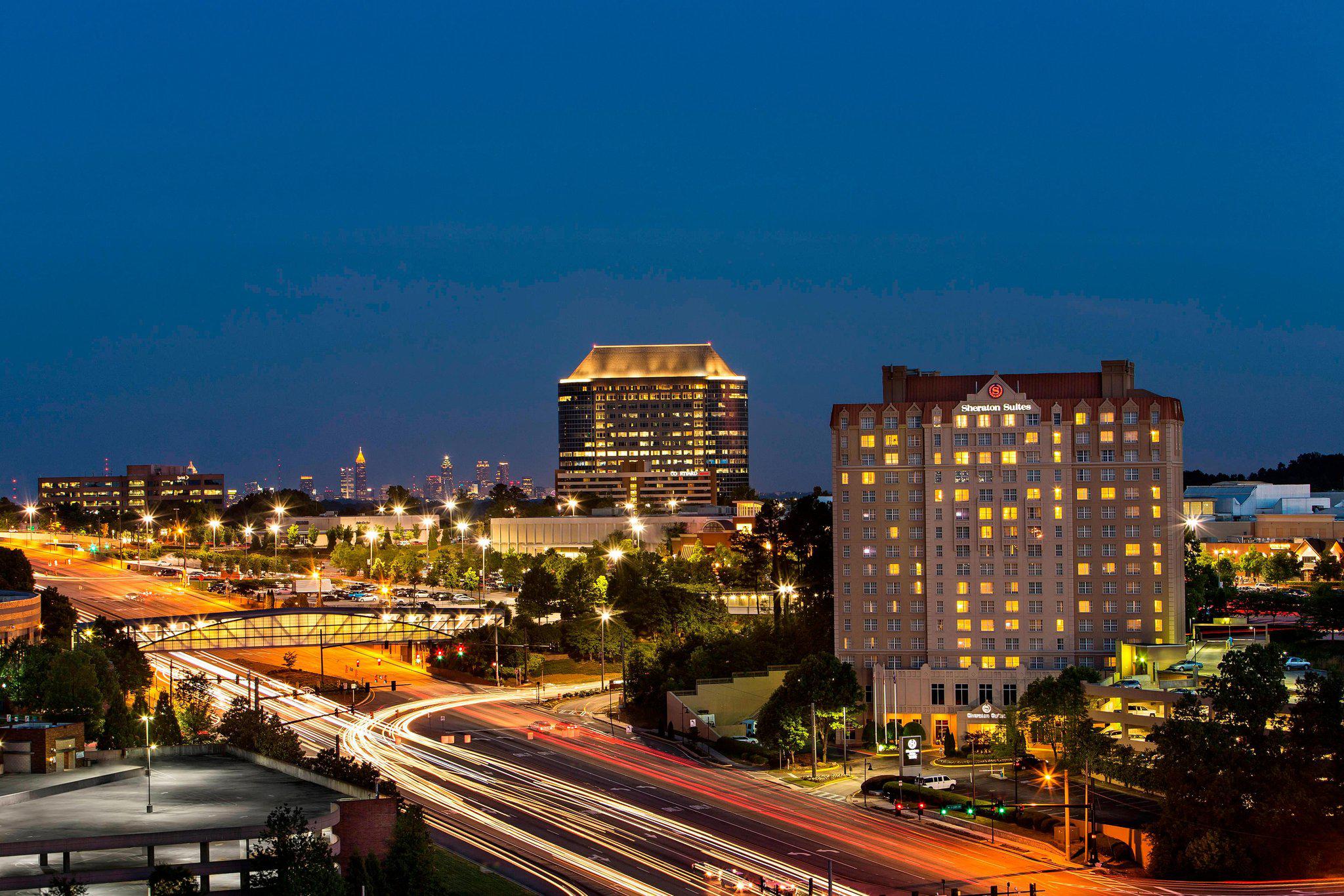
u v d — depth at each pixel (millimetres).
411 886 115812
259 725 157500
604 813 172500
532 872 144000
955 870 148125
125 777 136500
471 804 176125
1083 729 189625
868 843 159000
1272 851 150750
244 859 109875
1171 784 157250
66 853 106562
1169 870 151250
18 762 140125
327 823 116562
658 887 139000
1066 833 157500
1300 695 174000
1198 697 192500
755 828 165750
